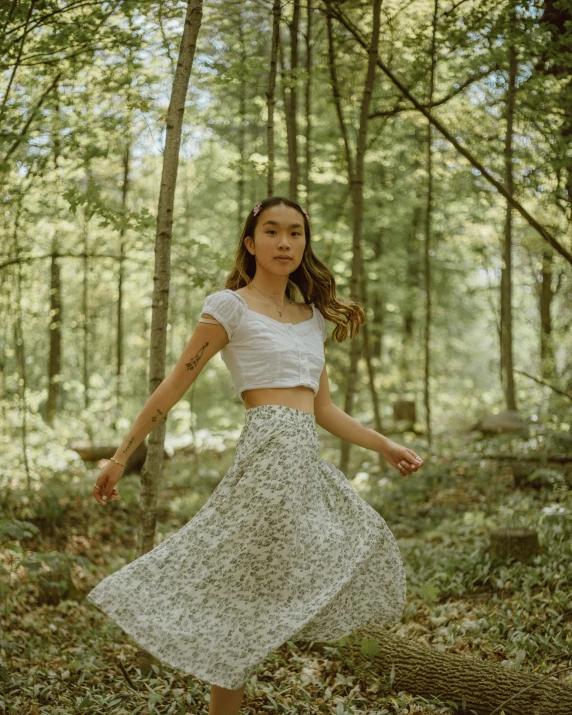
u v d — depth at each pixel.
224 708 2.23
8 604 4.47
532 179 5.72
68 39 4.43
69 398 14.86
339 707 2.89
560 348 11.43
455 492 7.33
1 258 7.39
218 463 10.60
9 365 11.33
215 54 5.72
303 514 2.25
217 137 8.95
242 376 2.29
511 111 6.14
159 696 2.93
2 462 8.88
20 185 5.71
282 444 2.23
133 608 2.14
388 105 7.25
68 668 3.49
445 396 16.30
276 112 7.93
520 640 3.37
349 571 2.24
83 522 7.25
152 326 3.43
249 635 2.15
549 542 4.81
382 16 6.29
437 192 10.13
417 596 4.36
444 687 3.03
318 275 2.53
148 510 3.44
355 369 7.10
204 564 2.21
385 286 12.95
